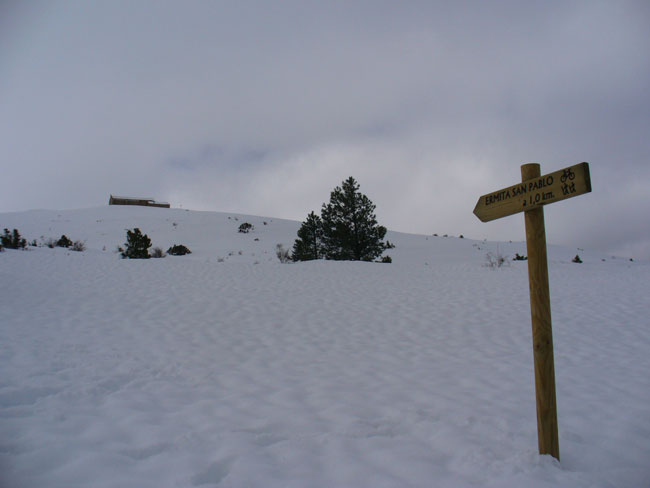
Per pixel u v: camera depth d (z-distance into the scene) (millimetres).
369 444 3242
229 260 24328
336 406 4094
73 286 10719
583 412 3955
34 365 4887
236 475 2703
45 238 31938
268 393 4480
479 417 3805
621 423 3707
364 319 8391
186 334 7035
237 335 7125
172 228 39938
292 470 2807
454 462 2965
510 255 28484
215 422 3613
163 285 11516
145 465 2791
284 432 3455
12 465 2666
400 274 15078
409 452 3109
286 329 7598
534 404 4164
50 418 3451
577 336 6965
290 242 34469
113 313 8227
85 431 3260
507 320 8227
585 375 5070
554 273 15875
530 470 2816
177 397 4266
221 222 44438
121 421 3508
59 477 2570
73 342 6082
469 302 10023
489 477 2750
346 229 22234
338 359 5867
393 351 6277
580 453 3178
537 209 3176
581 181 2748
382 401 4250
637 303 9547
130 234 20062
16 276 11461
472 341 6824
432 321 8211
